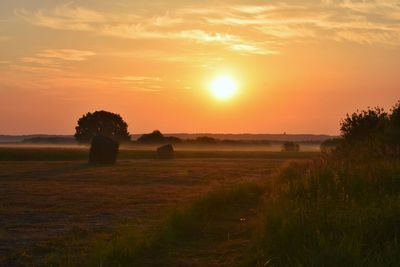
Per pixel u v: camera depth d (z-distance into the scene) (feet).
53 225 62.49
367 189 56.59
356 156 87.81
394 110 104.94
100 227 60.13
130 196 91.66
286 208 46.83
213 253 44.73
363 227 38.70
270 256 38.19
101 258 41.01
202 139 654.94
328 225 40.16
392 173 61.93
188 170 163.12
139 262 42.47
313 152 374.02
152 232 51.49
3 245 51.34
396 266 31.27
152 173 149.28
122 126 536.42
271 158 271.28
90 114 531.91
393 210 40.78
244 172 154.30
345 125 118.32
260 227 46.60
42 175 141.69
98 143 198.70
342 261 32.09
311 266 32.40
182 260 42.70
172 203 81.15
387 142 93.50
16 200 86.63
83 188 106.52
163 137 577.02
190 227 55.26
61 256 44.93
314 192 59.72
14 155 250.78
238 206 72.02
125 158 265.13
